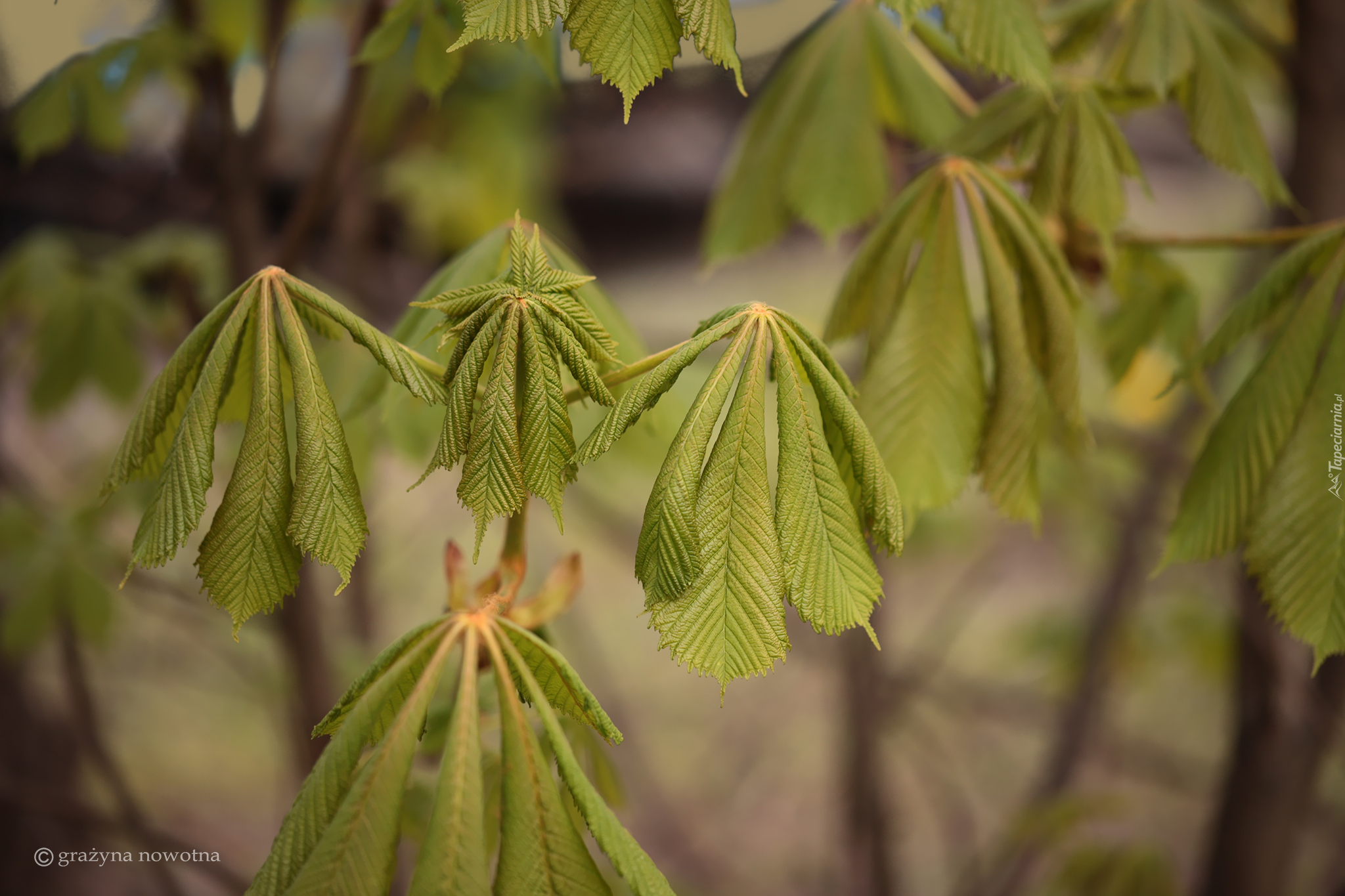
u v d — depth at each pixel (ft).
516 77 5.60
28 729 5.54
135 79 2.93
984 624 9.78
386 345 1.98
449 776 1.93
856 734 4.79
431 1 2.39
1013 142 2.45
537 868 1.94
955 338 2.29
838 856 7.04
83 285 4.33
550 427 1.92
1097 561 7.27
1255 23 3.18
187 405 2.00
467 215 5.92
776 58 3.52
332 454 1.97
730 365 1.98
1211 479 2.29
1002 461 2.30
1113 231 2.38
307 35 5.13
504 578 2.06
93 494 4.76
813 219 2.72
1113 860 4.50
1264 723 3.53
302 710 3.81
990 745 9.16
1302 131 3.16
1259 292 2.32
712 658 1.94
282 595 1.96
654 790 7.75
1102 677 5.36
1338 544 2.22
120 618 4.83
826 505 1.97
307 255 5.14
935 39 2.77
